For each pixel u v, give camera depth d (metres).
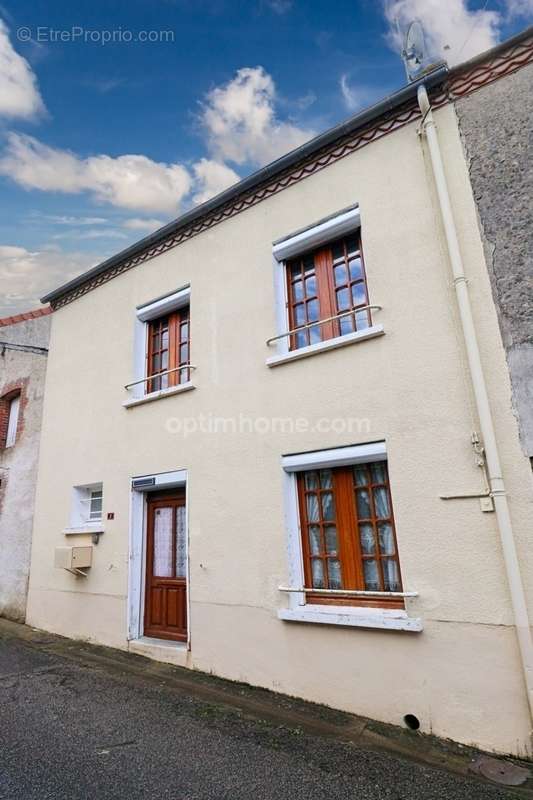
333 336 5.88
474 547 4.32
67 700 5.13
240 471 6.07
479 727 4.03
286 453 5.70
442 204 4.96
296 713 4.73
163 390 7.16
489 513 4.30
